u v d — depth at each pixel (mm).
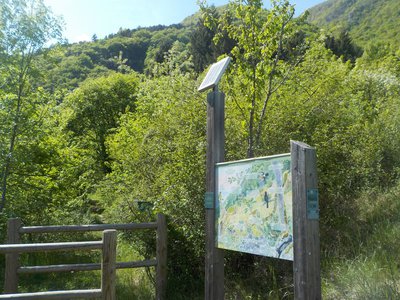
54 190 9477
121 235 7172
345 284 4805
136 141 7613
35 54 8742
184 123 6906
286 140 6711
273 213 3727
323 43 7863
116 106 24547
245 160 4230
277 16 6336
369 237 5992
